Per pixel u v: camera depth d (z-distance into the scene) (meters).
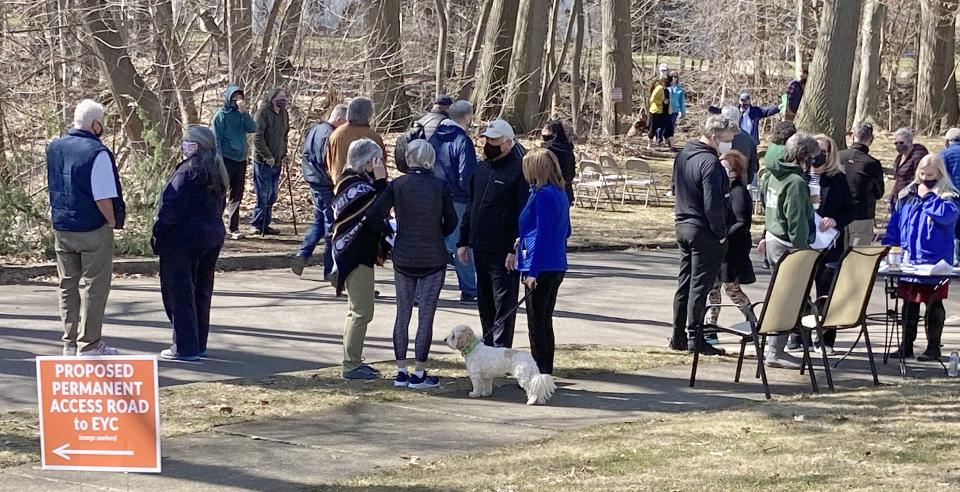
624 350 11.47
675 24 50.53
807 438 8.13
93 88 20.75
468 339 9.38
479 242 9.96
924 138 43.78
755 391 9.94
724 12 44.50
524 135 33.12
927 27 46.75
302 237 17.83
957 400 9.46
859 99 43.16
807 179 11.10
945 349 12.15
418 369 9.66
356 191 9.59
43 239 15.55
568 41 35.50
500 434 8.30
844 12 29.92
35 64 20.27
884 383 10.41
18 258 15.31
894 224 11.49
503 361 9.35
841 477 7.05
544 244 9.52
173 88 21.20
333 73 24.22
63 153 9.73
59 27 19.23
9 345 10.71
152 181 16.02
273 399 9.15
